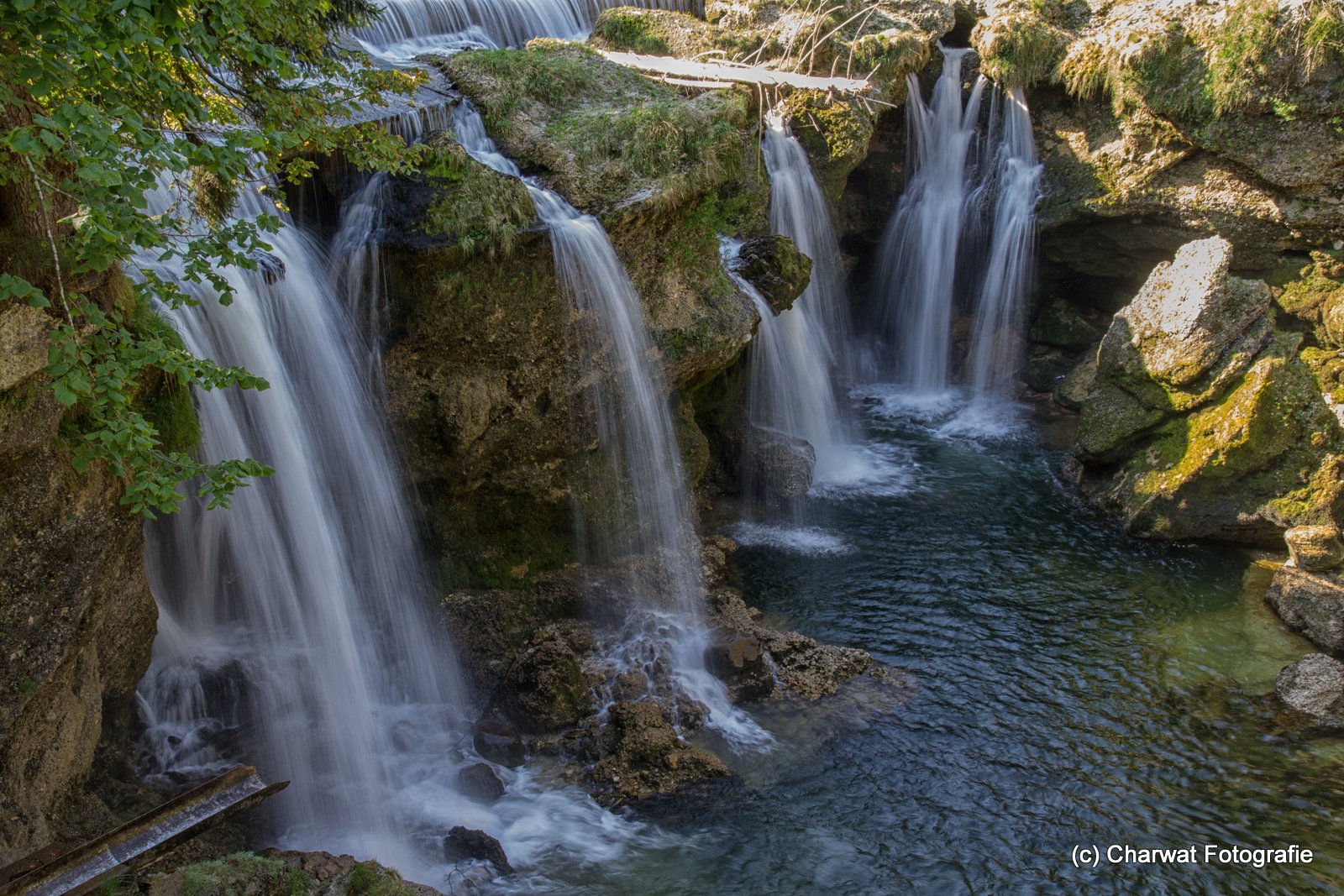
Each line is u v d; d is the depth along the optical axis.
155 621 7.44
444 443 9.53
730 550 12.37
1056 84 17.02
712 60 15.41
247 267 5.74
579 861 7.80
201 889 5.81
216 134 7.65
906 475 14.84
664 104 10.79
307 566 8.55
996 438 16.23
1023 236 17.39
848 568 12.18
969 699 9.84
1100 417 13.75
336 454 8.92
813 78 14.70
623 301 10.20
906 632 10.91
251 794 6.18
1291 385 12.49
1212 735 9.44
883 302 18.91
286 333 8.51
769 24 16.67
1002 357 18.03
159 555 8.09
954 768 8.92
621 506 10.75
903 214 18.31
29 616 5.75
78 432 5.77
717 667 9.84
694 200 10.57
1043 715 9.64
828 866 7.82
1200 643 10.87
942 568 12.24
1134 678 10.25
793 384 14.46
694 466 11.86
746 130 14.02
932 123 17.97
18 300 5.21
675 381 11.17
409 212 8.86
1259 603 11.66
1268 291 12.73
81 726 6.52
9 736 5.81
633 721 8.92
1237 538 12.82
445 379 9.34
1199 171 15.95
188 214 8.11
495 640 9.96
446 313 9.05
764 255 13.06
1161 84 15.62
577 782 8.65
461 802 8.38
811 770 8.84
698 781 8.63
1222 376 12.65
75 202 5.45
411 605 9.73
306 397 8.67
